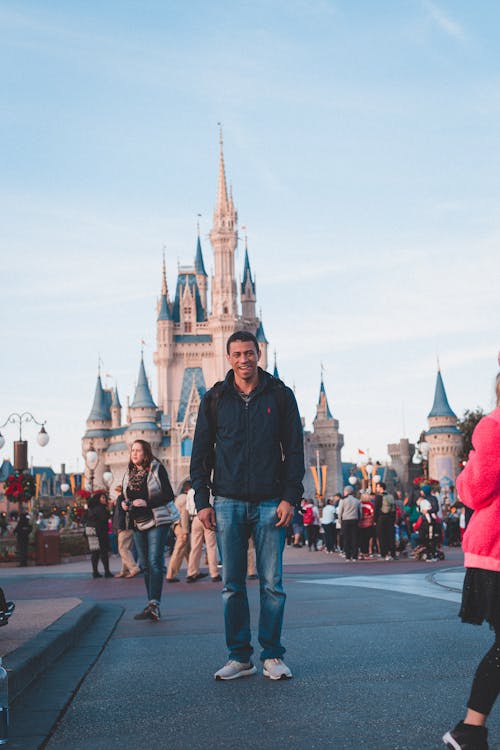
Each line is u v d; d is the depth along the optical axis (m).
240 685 6.89
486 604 4.63
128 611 13.75
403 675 6.86
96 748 5.27
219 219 193.38
